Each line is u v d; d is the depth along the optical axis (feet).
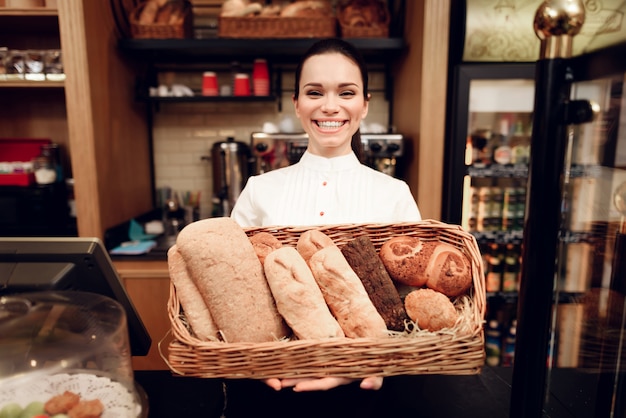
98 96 6.55
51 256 2.36
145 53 7.80
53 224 7.09
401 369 2.29
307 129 4.09
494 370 3.37
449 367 2.31
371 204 4.30
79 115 6.29
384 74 8.68
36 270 2.34
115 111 7.13
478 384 3.15
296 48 7.00
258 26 6.89
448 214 6.60
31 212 6.88
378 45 6.99
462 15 6.12
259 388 2.97
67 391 1.86
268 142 7.15
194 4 8.23
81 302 2.11
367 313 2.50
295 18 6.85
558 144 1.68
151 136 8.64
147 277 6.68
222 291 2.46
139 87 7.68
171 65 8.49
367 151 7.04
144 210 8.42
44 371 1.87
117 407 1.89
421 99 6.39
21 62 6.47
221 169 7.80
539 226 1.75
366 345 2.23
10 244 2.40
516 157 7.04
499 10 6.04
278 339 2.54
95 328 2.02
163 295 6.75
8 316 1.96
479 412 2.81
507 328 7.76
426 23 6.16
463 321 2.48
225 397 2.92
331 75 3.76
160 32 6.98
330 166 4.33
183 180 8.84
